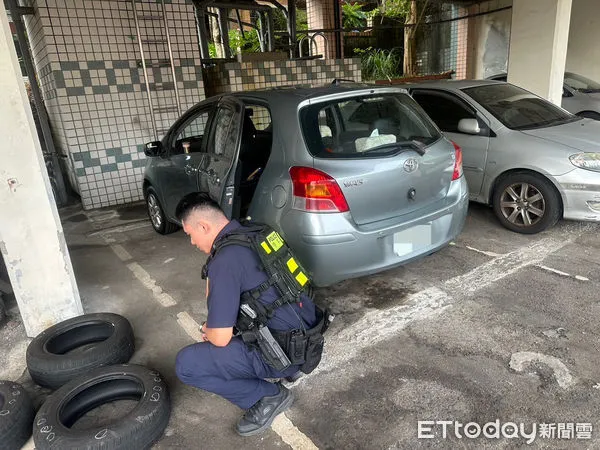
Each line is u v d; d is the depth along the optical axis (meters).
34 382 2.62
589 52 9.85
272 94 3.18
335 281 2.84
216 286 1.90
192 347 2.09
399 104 3.29
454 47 11.55
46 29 5.34
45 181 2.81
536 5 6.00
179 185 4.18
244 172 3.95
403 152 2.93
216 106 3.74
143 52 5.92
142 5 5.83
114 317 2.87
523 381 2.35
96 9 5.55
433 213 3.09
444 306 3.10
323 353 2.70
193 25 6.19
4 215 2.73
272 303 1.95
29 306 2.94
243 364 2.04
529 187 4.11
